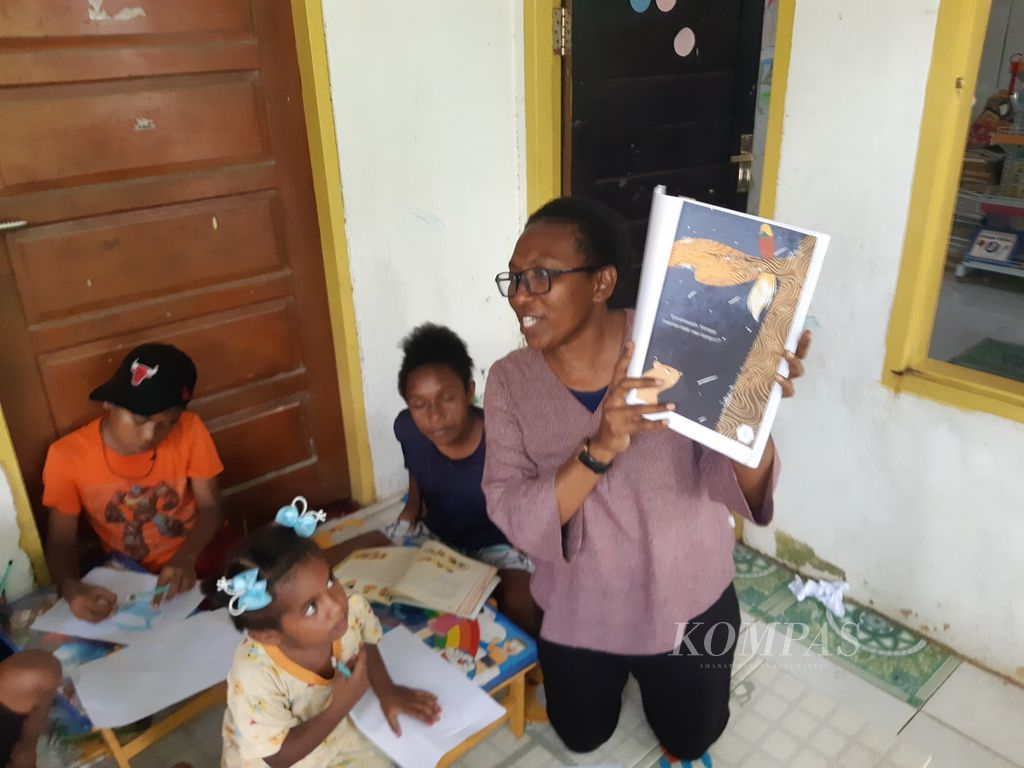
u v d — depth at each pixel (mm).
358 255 2273
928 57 1604
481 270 2590
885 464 1908
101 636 1671
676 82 2775
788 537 2182
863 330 1864
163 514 1958
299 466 2424
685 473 1289
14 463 1810
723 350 1079
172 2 1845
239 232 2098
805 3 1769
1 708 1443
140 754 1660
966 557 1823
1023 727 1712
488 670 1618
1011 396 1664
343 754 1453
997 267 3143
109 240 1896
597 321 1212
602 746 1680
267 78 2033
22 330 1827
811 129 1837
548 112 2533
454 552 1937
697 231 1066
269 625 1238
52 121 1753
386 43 2152
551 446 1289
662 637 1392
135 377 1751
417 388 1920
